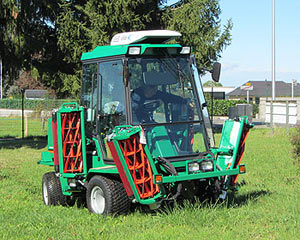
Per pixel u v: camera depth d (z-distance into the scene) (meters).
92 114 8.84
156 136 8.00
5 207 9.38
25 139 26.55
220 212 7.79
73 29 22.88
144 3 23.58
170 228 7.22
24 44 23.02
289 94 77.06
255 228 7.06
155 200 7.54
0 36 22.78
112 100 8.28
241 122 8.63
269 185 10.99
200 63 25.14
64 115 8.98
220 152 8.66
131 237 6.84
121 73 8.09
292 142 13.00
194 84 8.49
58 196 9.45
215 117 48.44
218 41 25.09
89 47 23.44
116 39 9.01
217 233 6.88
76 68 24.84
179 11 25.08
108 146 7.80
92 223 7.64
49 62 25.48
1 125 36.12
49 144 10.16
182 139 8.19
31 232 7.36
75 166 8.91
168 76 8.30
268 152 17.19
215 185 8.19
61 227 7.54
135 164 7.50
